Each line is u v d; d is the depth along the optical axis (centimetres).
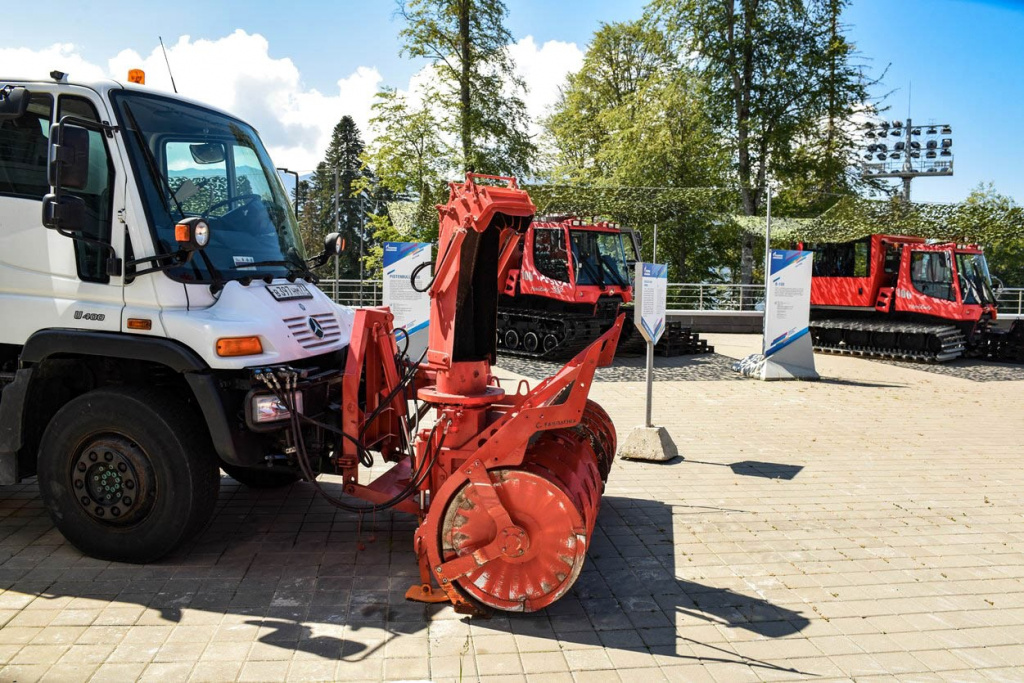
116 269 427
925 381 1409
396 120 2802
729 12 2972
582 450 442
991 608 415
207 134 489
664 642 366
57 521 438
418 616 386
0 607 381
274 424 430
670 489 634
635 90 3784
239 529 507
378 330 478
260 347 432
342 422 465
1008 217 2317
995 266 4372
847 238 2512
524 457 404
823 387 1289
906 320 1811
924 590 437
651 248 3136
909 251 1784
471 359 428
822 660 353
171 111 471
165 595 400
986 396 1230
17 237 447
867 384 1347
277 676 324
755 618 396
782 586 439
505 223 414
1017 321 1772
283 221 530
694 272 3484
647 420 746
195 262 441
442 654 348
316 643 354
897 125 4422
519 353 1638
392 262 1066
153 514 423
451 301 416
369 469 673
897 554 495
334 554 466
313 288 525
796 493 630
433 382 501
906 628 388
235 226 483
